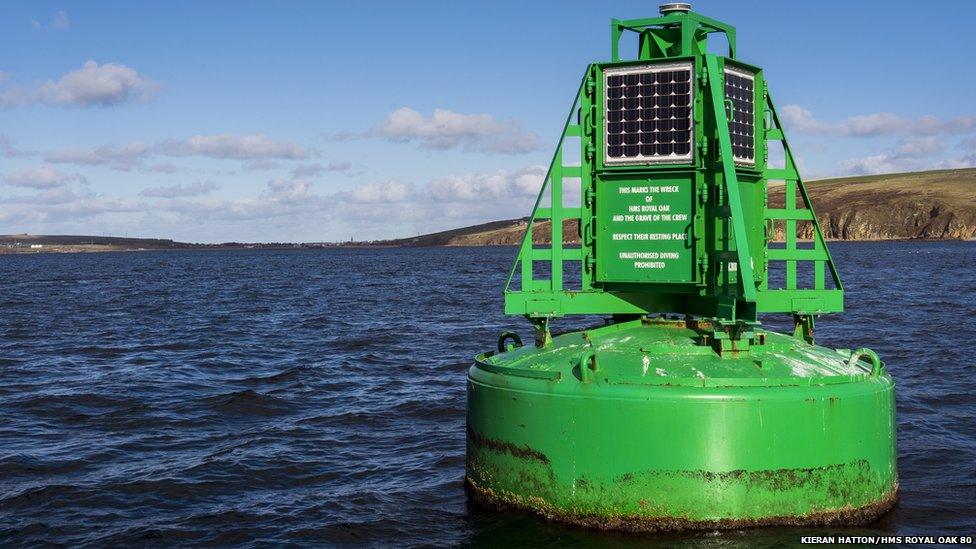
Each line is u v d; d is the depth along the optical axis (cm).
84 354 2761
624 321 1120
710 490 866
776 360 931
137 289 7175
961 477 1218
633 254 1072
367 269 11938
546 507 927
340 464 1377
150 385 2117
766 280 1105
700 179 1037
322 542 1034
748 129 1076
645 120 1057
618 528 889
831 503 895
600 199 1085
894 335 2900
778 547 871
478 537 950
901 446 1392
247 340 3141
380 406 1819
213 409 1819
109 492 1244
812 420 879
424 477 1283
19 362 2570
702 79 1028
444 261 15675
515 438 947
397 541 1021
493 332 3275
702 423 862
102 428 1656
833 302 1089
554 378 920
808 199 1106
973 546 919
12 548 1034
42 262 19600
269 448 1480
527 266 1080
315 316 4175
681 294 1095
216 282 8488
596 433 890
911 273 7769
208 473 1331
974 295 4878
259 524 1102
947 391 1859
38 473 1348
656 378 890
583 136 1088
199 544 1040
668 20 1070
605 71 1075
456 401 1844
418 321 3797
